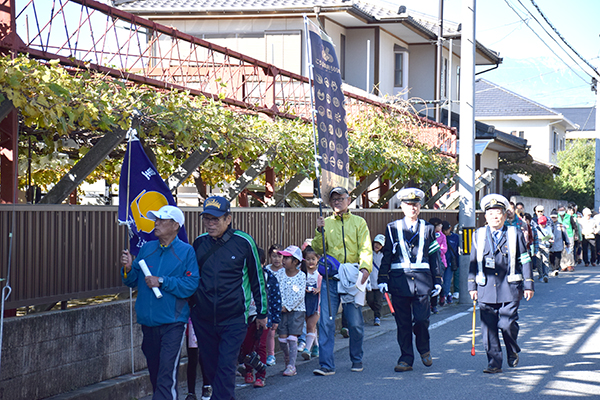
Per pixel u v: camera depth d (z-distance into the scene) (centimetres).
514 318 750
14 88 559
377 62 2366
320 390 684
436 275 779
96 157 692
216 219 555
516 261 752
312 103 784
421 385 697
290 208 1040
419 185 1761
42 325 581
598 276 1933
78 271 644
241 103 1009
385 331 1055
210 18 2189
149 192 602
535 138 4597
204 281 553
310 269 806
